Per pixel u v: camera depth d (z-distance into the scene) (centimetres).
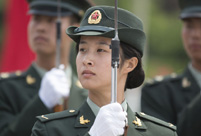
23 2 1483
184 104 1321
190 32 1310
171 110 1324
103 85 789
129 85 855
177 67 4416
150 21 4369
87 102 818
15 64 1471
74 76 1233
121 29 796
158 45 4434
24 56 1471
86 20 823
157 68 4328
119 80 822
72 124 801
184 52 4441
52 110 1101
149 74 4244
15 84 1214
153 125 837
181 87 1345
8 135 1095
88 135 741
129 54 819
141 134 816
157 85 1355
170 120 1321
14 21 1486
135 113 848
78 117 806
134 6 3769
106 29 794
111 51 766
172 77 1370
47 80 1101
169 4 4609
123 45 812
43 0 1221
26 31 1477
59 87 1091
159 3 4569
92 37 793
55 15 1216
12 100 1202
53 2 1221
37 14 1213
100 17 810
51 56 1220
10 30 1492
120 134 736
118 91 823
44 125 794
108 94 800
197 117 1187
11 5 1495
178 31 4472
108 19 809
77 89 1199
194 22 1305
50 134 787
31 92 1209
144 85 1363
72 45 1293
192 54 1320
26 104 1195
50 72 1115
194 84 1341
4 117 1183
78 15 1260
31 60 1470
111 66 755
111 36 786
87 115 806
